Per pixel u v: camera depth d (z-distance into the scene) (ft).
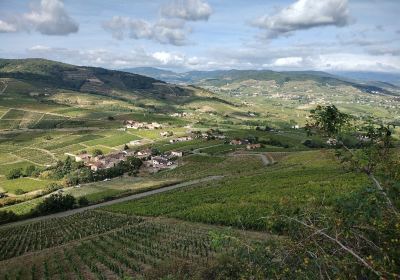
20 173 520.01
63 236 224.53
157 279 92.94
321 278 24.79
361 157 28.76
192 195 296.51
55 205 336.49
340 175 262.06
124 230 204.23
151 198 317.42
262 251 28.35
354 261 25.05
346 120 30.42
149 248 155.02
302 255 26.99
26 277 143.13
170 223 206.08
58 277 135.13
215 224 187.32
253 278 28.37
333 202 27.76
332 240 26.23
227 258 35.09
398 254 24.54
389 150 29.48
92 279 127.65
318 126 30.71
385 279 22.65
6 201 388.37
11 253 193.98
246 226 144.56
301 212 29.50
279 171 351.87
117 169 481.87
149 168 504.84
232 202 230.48
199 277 74.38
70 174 474.49
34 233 246.68
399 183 26.14
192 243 154.20
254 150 551.59
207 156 524.93
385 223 25.55
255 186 280.72
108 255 155.53
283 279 26.71
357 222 26.21
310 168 341.41
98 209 312.50
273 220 30.91
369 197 26.13
